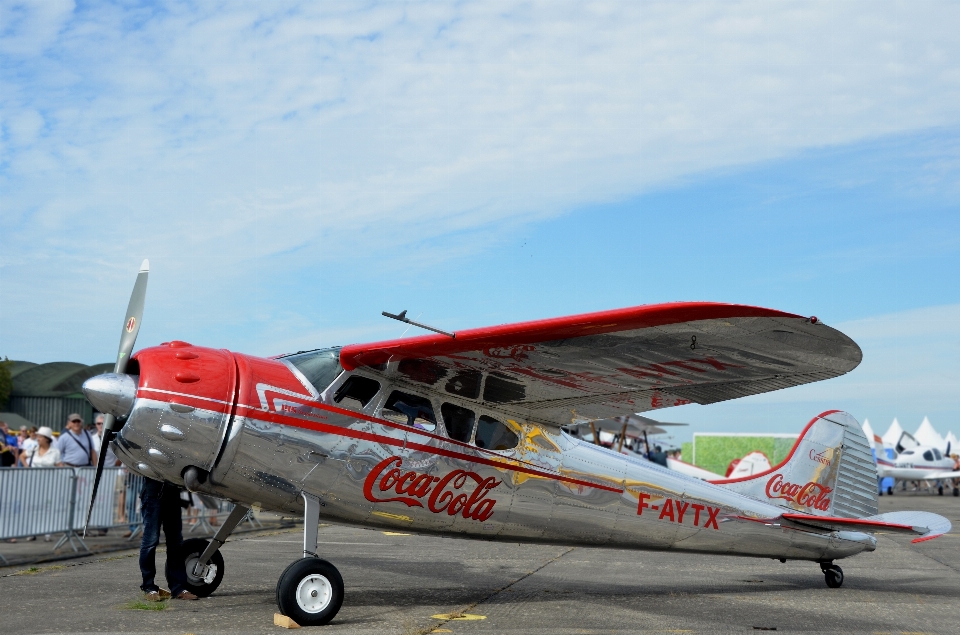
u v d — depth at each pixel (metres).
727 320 5.25
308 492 6.27
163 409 5.82
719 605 7.02
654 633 5.76
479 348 6.09
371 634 5.47
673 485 7.91
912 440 42.28
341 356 6.30
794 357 5.77
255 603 6.56
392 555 10.09
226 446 5.97
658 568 9.34
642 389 6.80
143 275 6.63
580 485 7.44
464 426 6.92
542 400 7.06
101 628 5.46
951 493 39.47
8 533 8.73
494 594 7.33
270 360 6.43
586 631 5.78
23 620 5.72
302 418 6.18
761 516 8.24
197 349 6.29
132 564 8.71
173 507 6.71
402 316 5.60
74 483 9.83
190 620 5.82
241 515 6.70
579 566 9.38
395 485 6.56
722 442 31.70
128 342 6.50
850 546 8.47
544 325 5.56
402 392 6.64
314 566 5.84
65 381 35.50
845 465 9.05
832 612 6.75
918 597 7.62
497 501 7.09
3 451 12.78
